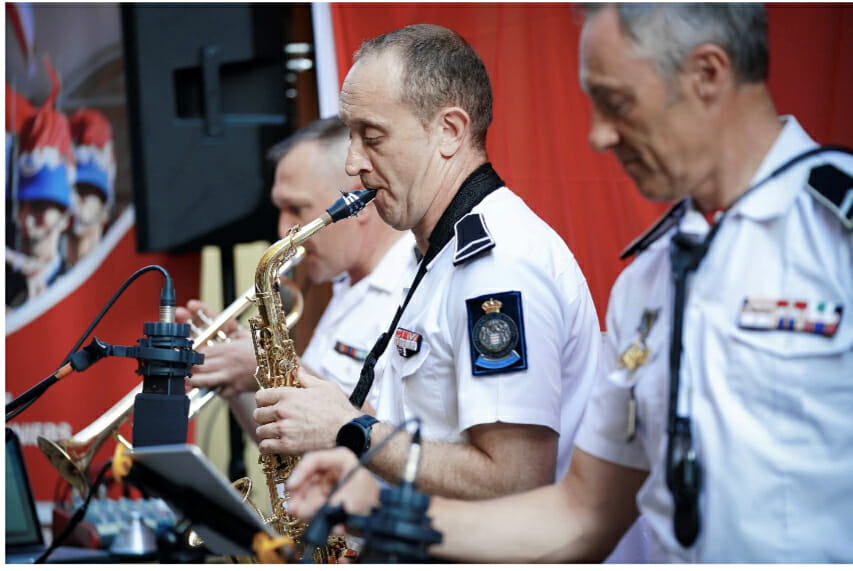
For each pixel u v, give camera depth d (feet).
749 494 9.45
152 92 22.82
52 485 25.27
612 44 9.58
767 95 9.82
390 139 12.94
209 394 18.19
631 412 10.50
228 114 23.58
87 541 18.31
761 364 9.48
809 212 9.53
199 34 23.15
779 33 15.93
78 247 25.90
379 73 12.95
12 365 25.70
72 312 25.76
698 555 9.68
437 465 11.57
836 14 15.65
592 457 10.74
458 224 12.46
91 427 17.54
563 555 10.48
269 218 23.45
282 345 15.06
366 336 19.25
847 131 15.62
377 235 19.76
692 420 9.82
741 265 9.77
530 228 12.41
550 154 19.24
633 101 9.64
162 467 8.96
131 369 25.41
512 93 19.75
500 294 11.63
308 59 24.82
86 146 25.99
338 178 19.71
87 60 26.02
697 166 9.80
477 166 13.11
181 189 23.03
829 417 9.30
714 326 9.81
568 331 12.35
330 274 19.99
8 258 25.93
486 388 11.46
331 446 12.22
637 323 10.75
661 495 10.11
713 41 9.40
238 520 9.17
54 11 26.16
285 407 12.43
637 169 10.05
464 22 20.49
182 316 19.31
